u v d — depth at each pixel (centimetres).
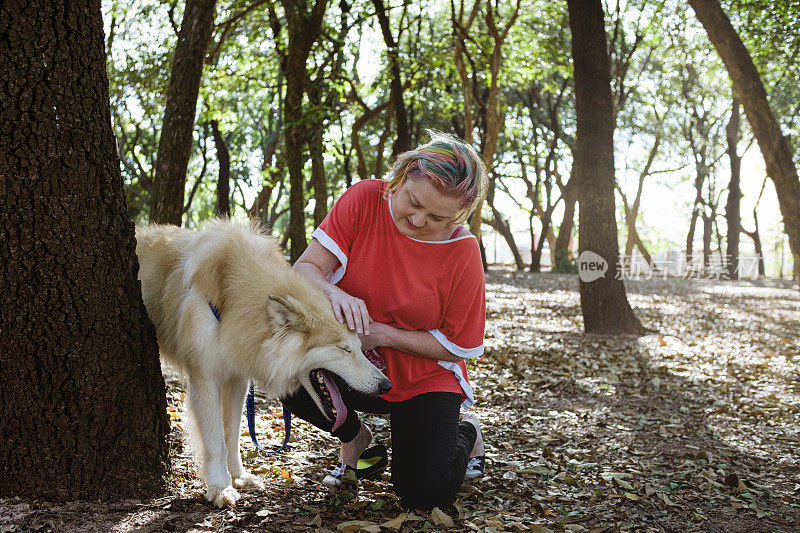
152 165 2762
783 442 479
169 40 1576
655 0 1902
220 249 304
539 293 1969
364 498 327
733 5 1322
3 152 267
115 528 262
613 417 537
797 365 816
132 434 300
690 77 3128
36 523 257
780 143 836
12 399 275
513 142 3391
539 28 1867
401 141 1455
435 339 309
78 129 281
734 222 3462
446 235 306
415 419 307
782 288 2745
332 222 309
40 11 269
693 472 401
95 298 287
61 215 277
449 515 311
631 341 957
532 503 332
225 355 297
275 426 450
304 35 1171
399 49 1686
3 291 271
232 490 300
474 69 1692
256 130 2920
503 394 607
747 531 308
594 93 1002
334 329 290
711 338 1048
